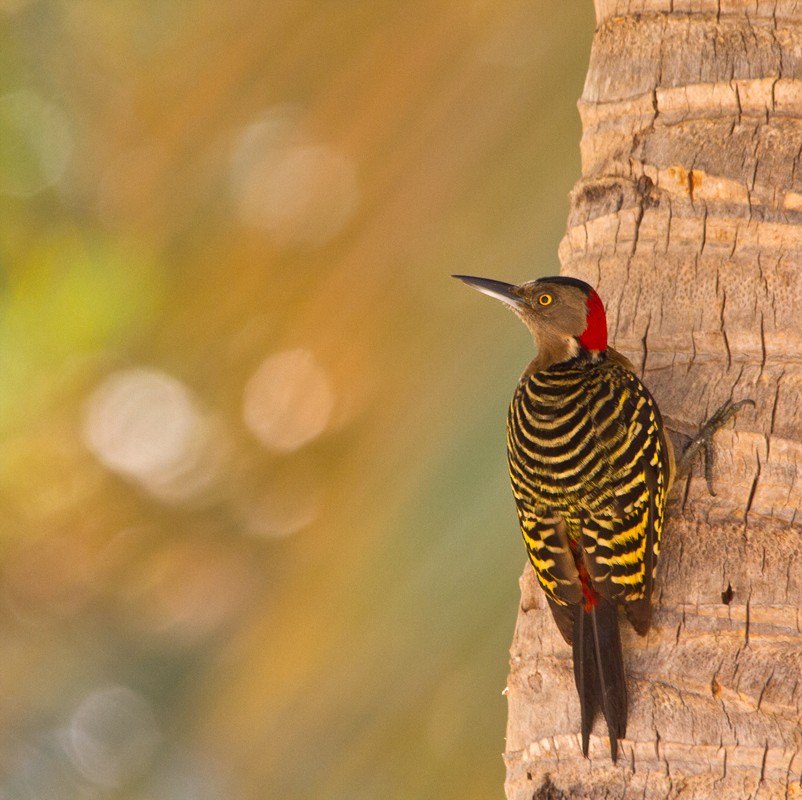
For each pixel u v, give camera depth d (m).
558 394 9.22
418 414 11.76
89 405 17.92
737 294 9.07
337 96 12.84
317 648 11.50
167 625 20.39
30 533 18.77
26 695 22.59
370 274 12.46
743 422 8.84
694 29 9.45
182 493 16.77
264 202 13.27
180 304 13.82
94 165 18.94
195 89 13.73
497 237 11.97
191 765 20.48
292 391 12.83
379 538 11.38
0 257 20.25
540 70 12.09
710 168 9.22
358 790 11.06
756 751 8.25
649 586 8.62
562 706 8.66
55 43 19.05
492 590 10.83
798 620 8.46
